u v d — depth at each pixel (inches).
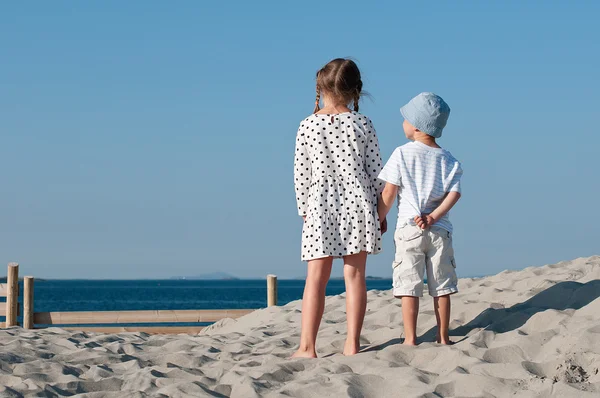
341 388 122.3
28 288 276.2
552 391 115.1
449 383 123.2
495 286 215.2
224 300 2546.8
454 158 158.4
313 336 155.5
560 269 237.5
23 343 188.9
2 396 128.3
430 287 155.0
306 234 154.6
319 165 155.3
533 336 144.6
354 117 157.4
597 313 154.6
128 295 3425.2
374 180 158.1
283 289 4690.0
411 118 157.2
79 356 171.8
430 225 152.3
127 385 139.0
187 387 130.6
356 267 155.8
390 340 170.1
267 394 125.3
